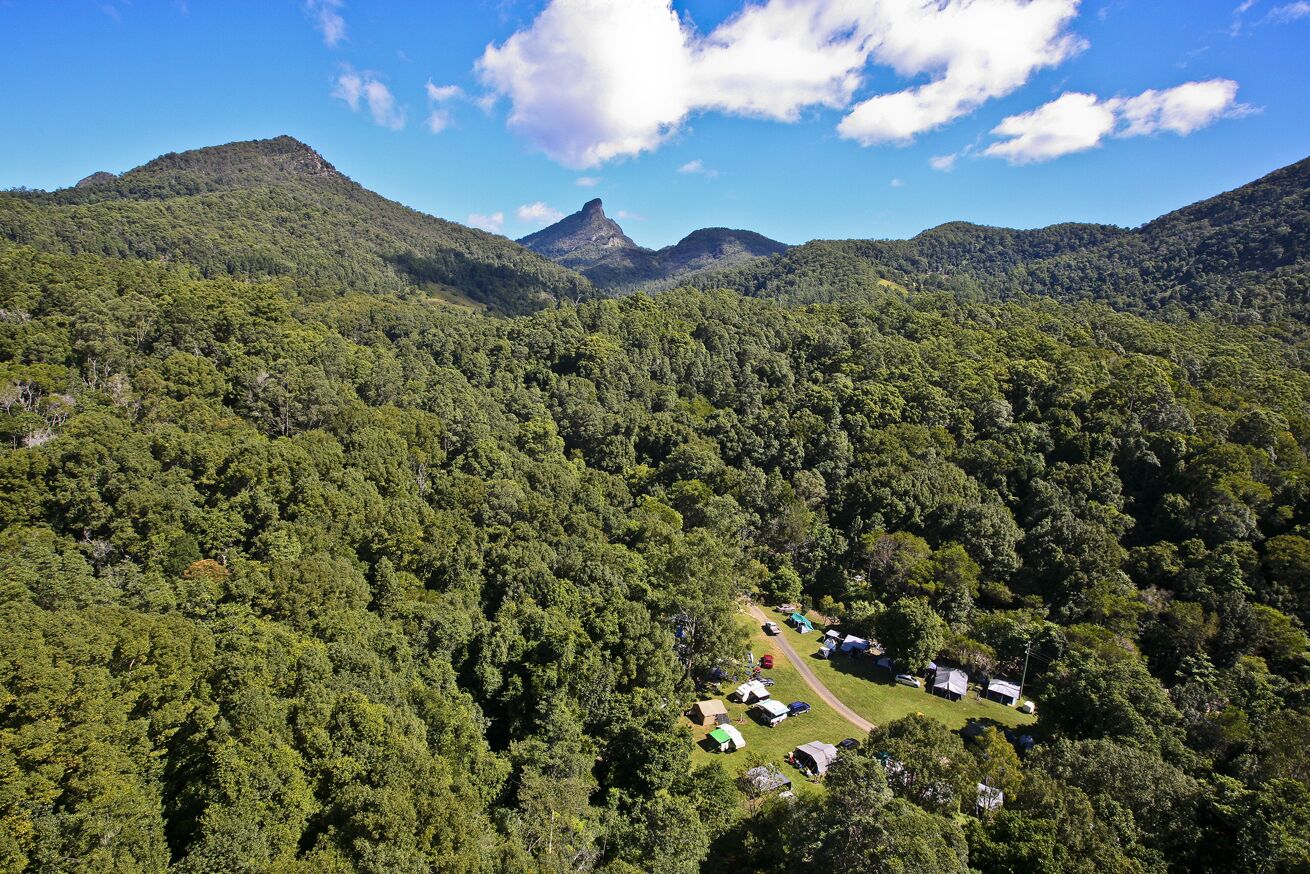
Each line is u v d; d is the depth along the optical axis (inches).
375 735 1384.1
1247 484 3125.0
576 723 1845.5
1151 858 1333.7
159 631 1430.9
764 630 2945.4
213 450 2783.0
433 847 1190.9
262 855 1112.8
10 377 2923.2
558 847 1376.7
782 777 1849.2
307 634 1793.8
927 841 1148.5
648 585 2518.5
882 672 2657.5
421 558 2508.6
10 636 1206.9
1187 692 2146.9
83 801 1048.8
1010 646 2640.3
